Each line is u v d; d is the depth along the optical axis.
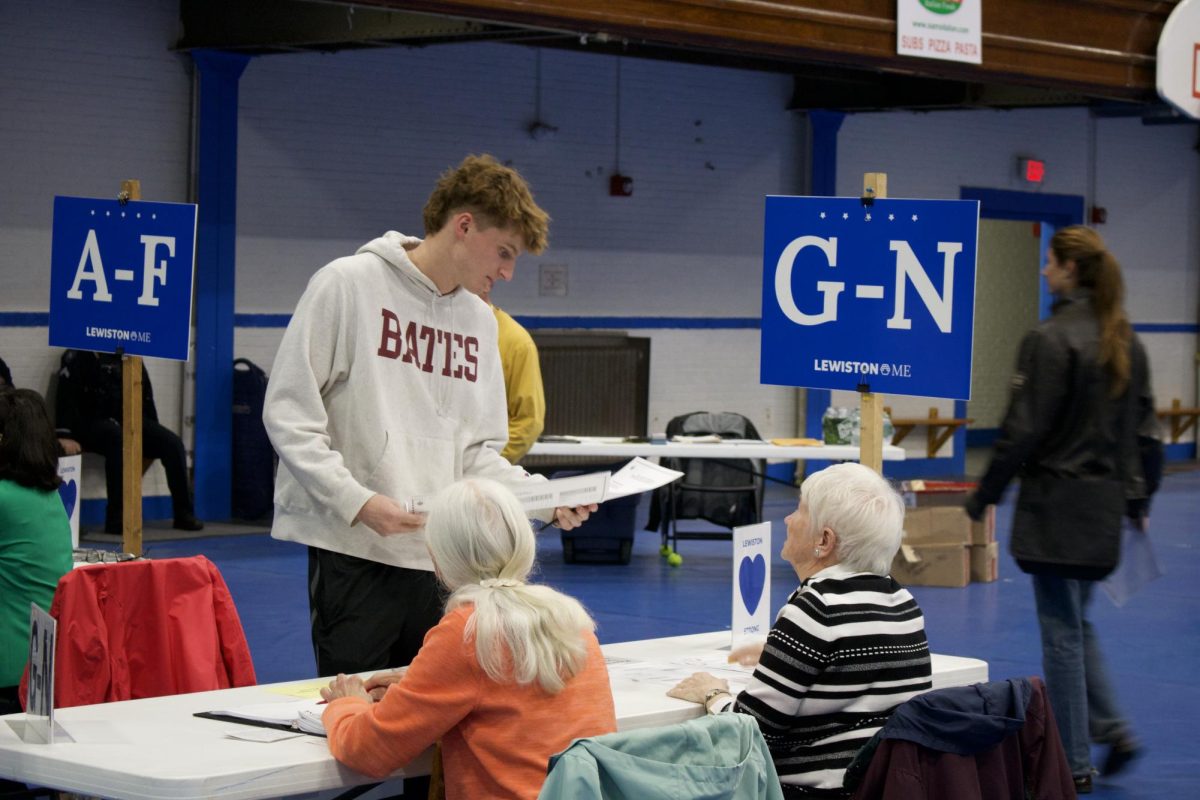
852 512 2.91
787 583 8.70
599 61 11.88
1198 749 5.34
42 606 3.90
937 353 3.76
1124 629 7.49
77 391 9.43
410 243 3.28
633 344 10.93
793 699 2.78
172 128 9.93
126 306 4.61
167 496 10.09
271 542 9.38
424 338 3.24
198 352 10.01
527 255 11.64
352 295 3.14
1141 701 6.05
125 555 4.38
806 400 13.17
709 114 12.52
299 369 3.10
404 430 3.21
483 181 3.13
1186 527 11.13
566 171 11.78
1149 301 15.79
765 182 12.91
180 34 9.90
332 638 3.19
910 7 8.98
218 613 3.42
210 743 2.64
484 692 2.51
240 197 10.20
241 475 10.09
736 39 8.27
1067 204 14.93
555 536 10.19
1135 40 10.26
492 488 2.62
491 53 11.29
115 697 3.27
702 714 3.04
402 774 2.64
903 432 13.75
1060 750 2.65
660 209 12.32
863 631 2.81
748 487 9.06
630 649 3.74
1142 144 15.56
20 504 3.90
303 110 10.44
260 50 9.85
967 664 3.49
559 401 10.61
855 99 12.57
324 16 9.22
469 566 2.57
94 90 9.61
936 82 12.13
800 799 2.77
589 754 2.06
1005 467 4.51
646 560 9.28
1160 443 4.79
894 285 3.83
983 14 9.40
